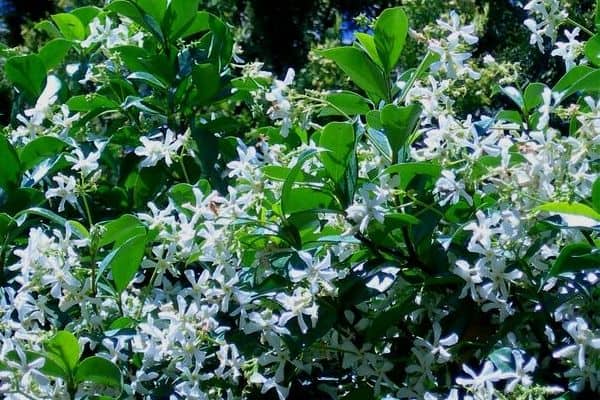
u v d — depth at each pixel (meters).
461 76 1.10
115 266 1.09
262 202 1.07
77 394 1.07
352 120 1.13
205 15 1.30
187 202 1.14
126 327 1.09
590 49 1.16
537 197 1.03
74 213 1.27
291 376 1.08
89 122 1.40
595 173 1.08
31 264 1.08
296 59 4.29
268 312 1.05
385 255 1.08
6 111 2.81
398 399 1.06
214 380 1.09
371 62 1.12
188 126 1.29
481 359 1.06
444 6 2.49
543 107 1.05
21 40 5.53
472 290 1.04
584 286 1.05
